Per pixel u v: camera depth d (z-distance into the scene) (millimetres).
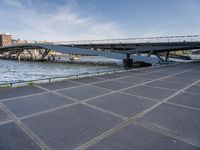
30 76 33344
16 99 7656
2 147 3947
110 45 52656
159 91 9602
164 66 27078
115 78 14094
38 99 7703
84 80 12922
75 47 62750
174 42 40406
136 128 5000
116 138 4422
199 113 6258
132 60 49406
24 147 3965
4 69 49438
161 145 4125
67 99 7773
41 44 73812
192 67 25219
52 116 5793
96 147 4008
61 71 43062
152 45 45719
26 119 5516
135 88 10320
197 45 38594
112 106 6914
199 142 4309
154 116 5922
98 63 70188
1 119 5492
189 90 9938
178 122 5449
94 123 5293
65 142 4207
